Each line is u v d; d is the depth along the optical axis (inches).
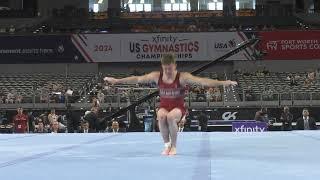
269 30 1277.1
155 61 1290.6
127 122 753.6
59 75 1286.9
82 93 1047.6
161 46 1285.7
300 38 1277.1
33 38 1307.8
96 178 150.6
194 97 966.4
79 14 1528.1
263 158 213.8
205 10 1545.3
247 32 1269.7
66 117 794.8
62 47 1302.9
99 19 1502.2
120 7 1579.7
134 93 965.8
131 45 1291.8
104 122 617.9
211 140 354.6
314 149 261.0
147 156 230.7
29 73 1327.5
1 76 1277.1
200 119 738.8
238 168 175.5
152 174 159.9
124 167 182.1
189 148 278.4
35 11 1565.0
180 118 242.5
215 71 1295.5
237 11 1529.3
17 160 212.7
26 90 1117.7
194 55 1279.5
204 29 1346.0
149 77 247.3
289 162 195.8
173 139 241.1
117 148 284.0
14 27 1486.2
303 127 670.5
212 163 193.9
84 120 641.6
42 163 198.7
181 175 156.6
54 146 304.0
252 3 1563.7
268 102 964.0
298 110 940.6
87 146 302.0
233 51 535.8
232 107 938.1
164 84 244.4
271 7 1512.1
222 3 1573.6
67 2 1572.3
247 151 253.0
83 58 1296.8
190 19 1489.9
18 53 1307.8
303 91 1037.2
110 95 970.7
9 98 1000.9
